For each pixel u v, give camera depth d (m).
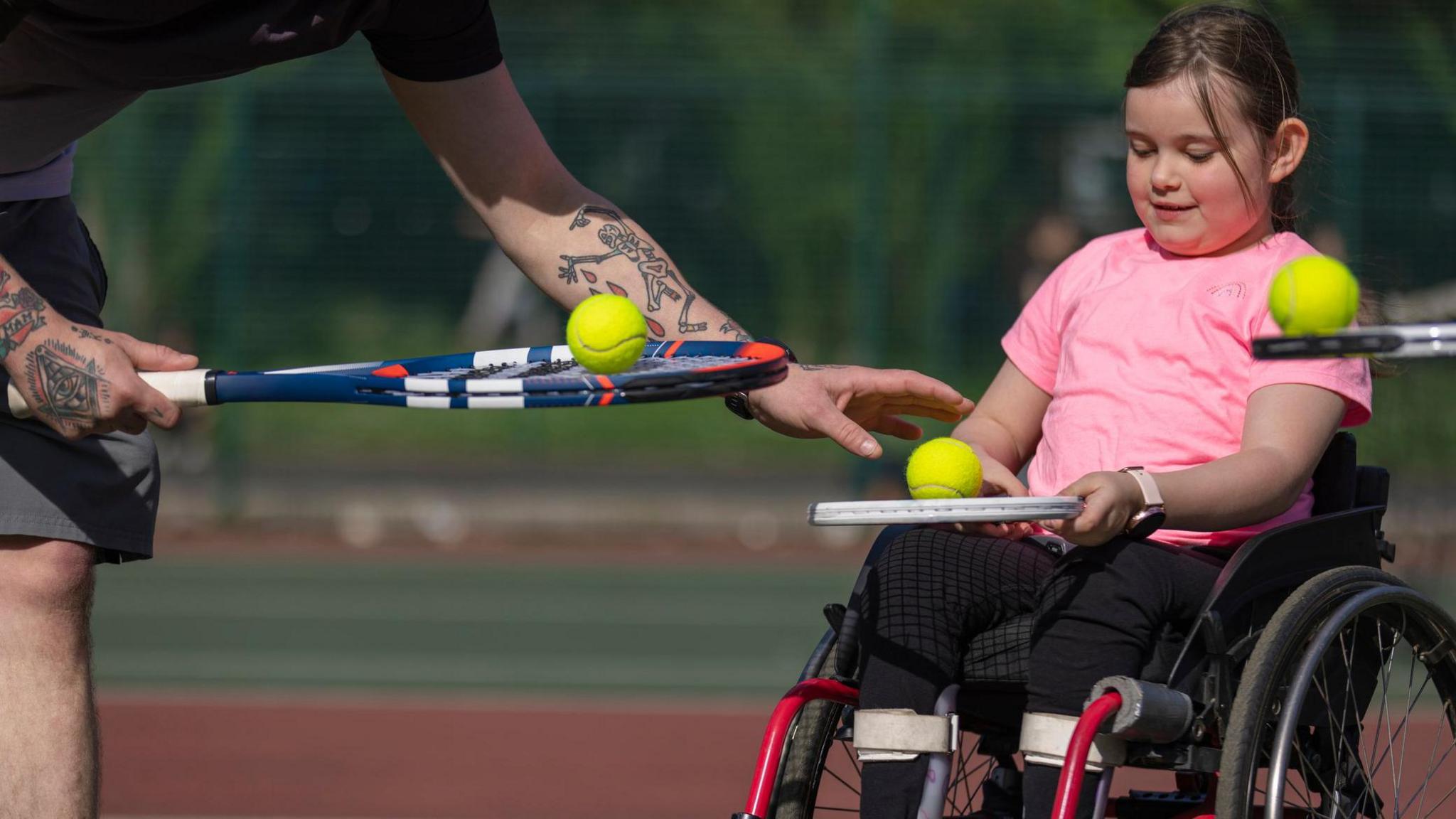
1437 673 12.07
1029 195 49.22
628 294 12.77
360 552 48.72
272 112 50.19
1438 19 47.53
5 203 12.24
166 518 50.50
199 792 21.27
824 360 51.28
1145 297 12.24
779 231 51.22
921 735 10.65
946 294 49.16
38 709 11.97
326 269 50.56
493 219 13.08
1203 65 11.68
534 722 26.59
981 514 9.81
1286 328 9.40
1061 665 10.59
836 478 55.56
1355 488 12.02
